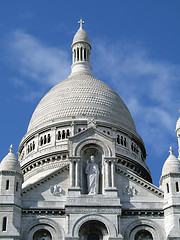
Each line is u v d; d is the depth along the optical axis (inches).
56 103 4146.2
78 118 3939.5
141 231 2733.8
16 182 2783.0
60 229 2696.9
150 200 2815.0
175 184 2810.0
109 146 2950.3
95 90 4247.0
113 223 2687.0
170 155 2952.8
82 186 2851.9
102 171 2896.2
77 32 4953.3
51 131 3914.9
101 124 3934.5
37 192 2805.1
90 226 2704.2
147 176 3978.8
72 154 2903.5
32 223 2706.7
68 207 2721.5
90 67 4761.3
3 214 2662.4
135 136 4069.9
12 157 2866.6
